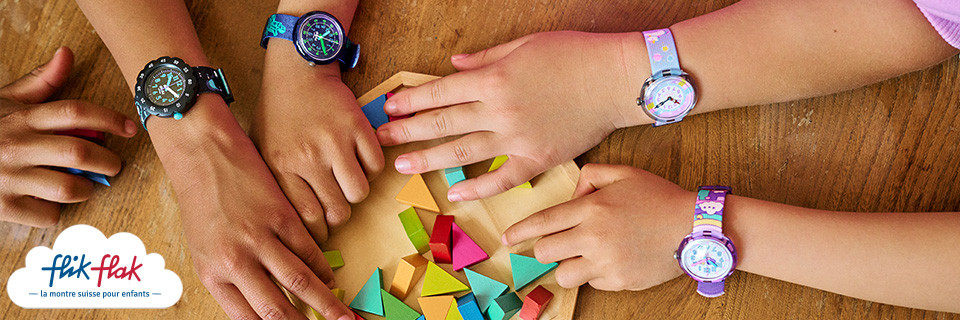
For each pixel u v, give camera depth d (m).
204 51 0.73
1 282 0.71
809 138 0.69
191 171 0.65
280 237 0.65
